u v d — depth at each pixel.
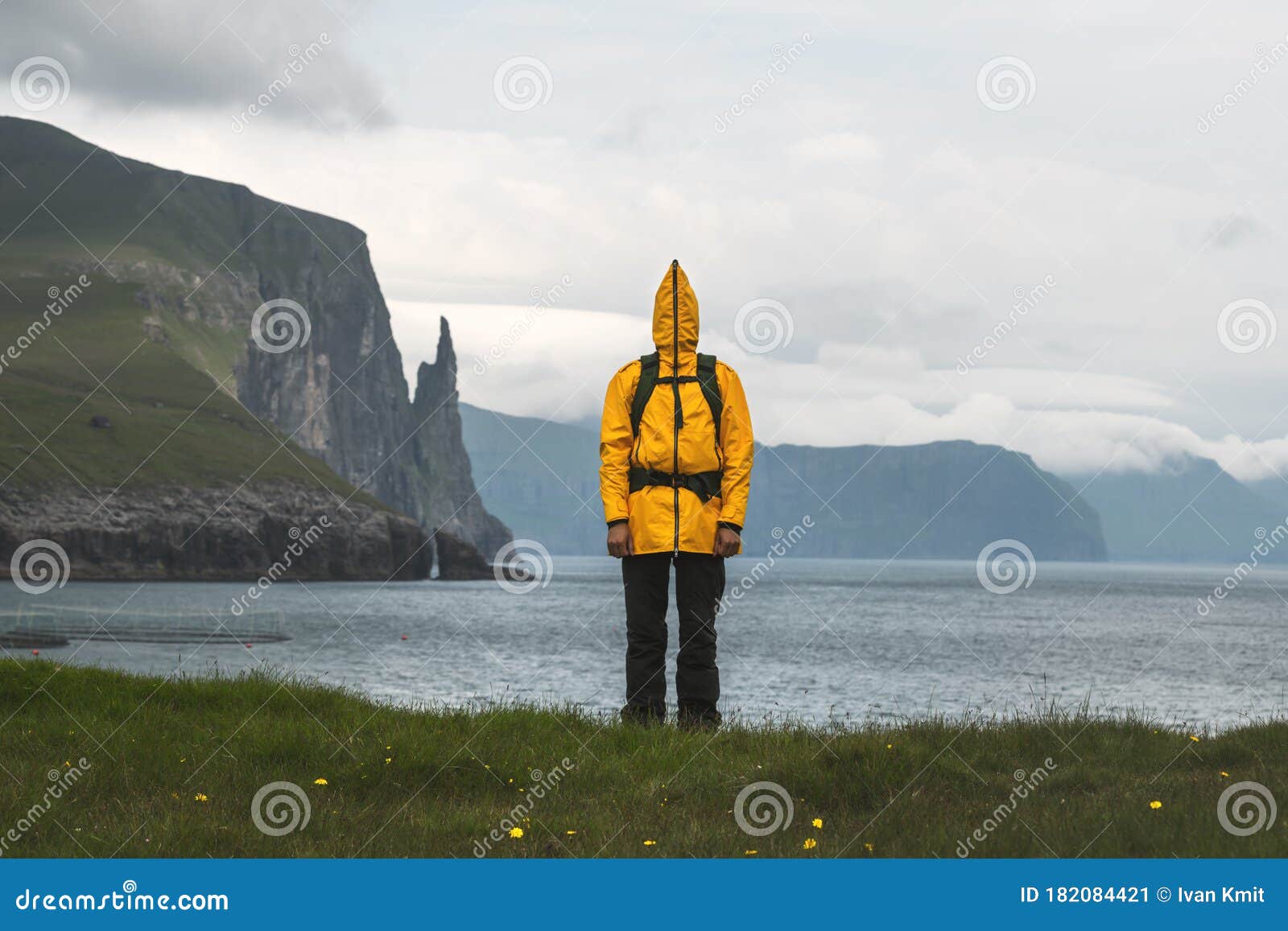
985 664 54.44
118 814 6.64
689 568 9.91
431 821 6.44
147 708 10.40
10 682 11.24
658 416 9.85
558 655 51.53
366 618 96.12
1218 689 43.34
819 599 154.12
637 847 5.99
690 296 10.02
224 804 6.88
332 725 9.45
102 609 96.50
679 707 10.05
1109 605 154.25
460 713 9.80
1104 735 9.22
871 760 7.39
